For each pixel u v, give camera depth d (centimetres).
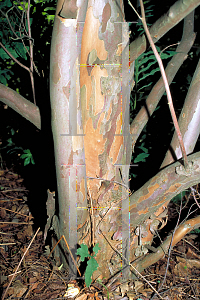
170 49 358
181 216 300
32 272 212
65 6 132
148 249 219
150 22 369
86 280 174
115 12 157
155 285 205
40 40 289
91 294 190
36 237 260
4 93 189
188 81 371
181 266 224
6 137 431
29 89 371
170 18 147
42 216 294
